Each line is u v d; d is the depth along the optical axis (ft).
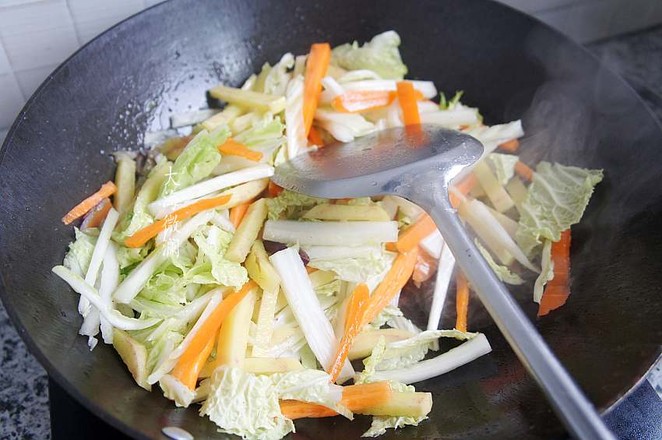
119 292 1.22
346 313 1.24
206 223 1.30
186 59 1.43
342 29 1.51
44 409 1.25
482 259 1.13
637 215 1.24
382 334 1.24
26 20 1.36
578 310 1.22
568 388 0.99
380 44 1.49
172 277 1.25
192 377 1.13
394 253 1.32
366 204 1.32
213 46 1.45
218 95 1.45
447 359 1.21
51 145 1.25
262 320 1.22
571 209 1.34
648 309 1.13
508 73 1.48
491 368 1.21
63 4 1.37
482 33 1.47
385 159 1.30
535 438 1.03
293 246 1.28
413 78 1.55
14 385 1.27
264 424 1.11
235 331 1.18
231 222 1.31
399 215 1.36
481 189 1.43
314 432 1.13
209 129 1.40
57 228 1.24
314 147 1.43
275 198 1.33
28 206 1.19
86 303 1.18
